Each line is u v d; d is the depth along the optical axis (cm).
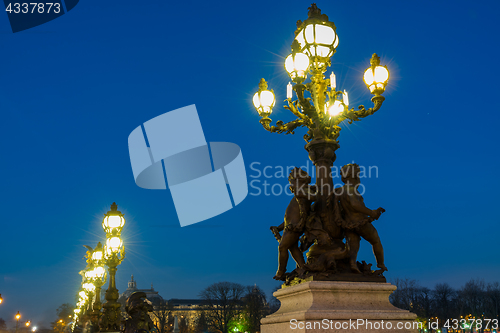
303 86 582
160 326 10938
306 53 624
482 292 8019
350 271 545
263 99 684
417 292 8781
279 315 554
